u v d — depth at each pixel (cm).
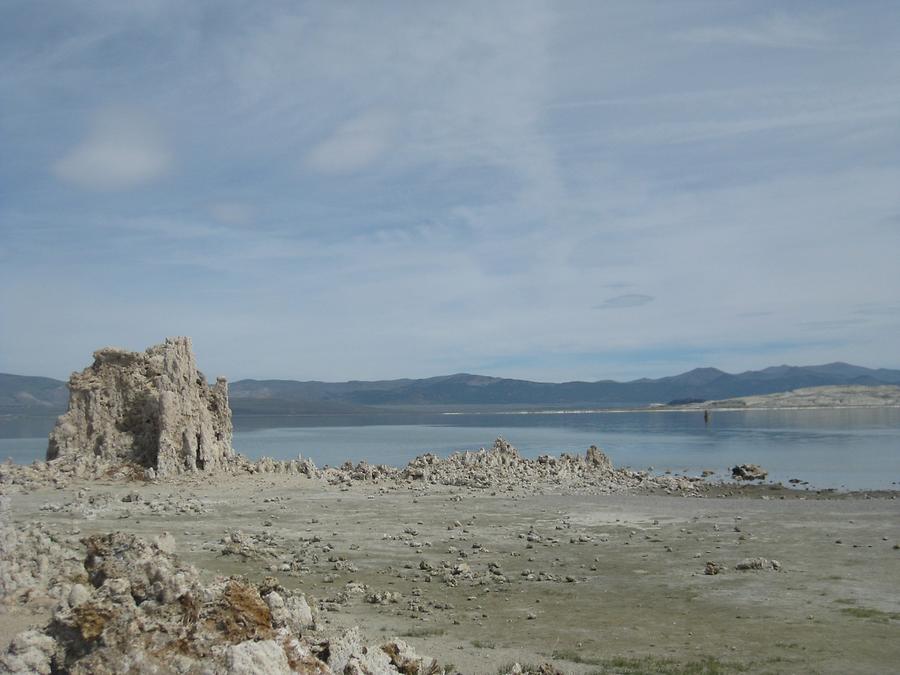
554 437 16738
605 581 3425
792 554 3891
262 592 1898
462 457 7856
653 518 5034
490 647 2455
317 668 1541
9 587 2167
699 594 3178
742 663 2300
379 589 3253
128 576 1666
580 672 2209
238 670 1385
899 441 13212
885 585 3247
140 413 6750
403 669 1850
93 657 1448
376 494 6016
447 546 4166
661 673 2203
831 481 7675
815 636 2564
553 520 4959
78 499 5297
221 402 7150
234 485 6203
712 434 16350
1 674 1437
